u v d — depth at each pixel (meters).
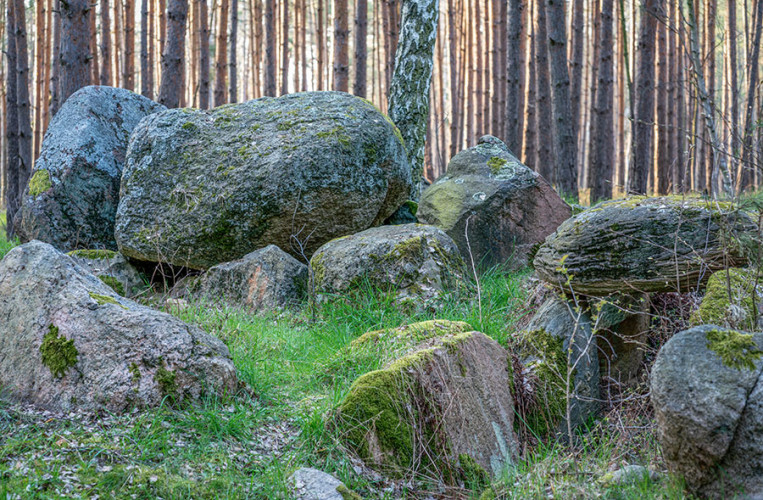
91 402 4.11
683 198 4.80
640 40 14.07
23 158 13.80
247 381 4.80
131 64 20.83
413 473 4.05
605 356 5.25
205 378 4.35
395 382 4.30
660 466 3.83
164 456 3.72
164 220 7.55
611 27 14.65
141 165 7.80
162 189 7.64
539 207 8.04
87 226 8.59
